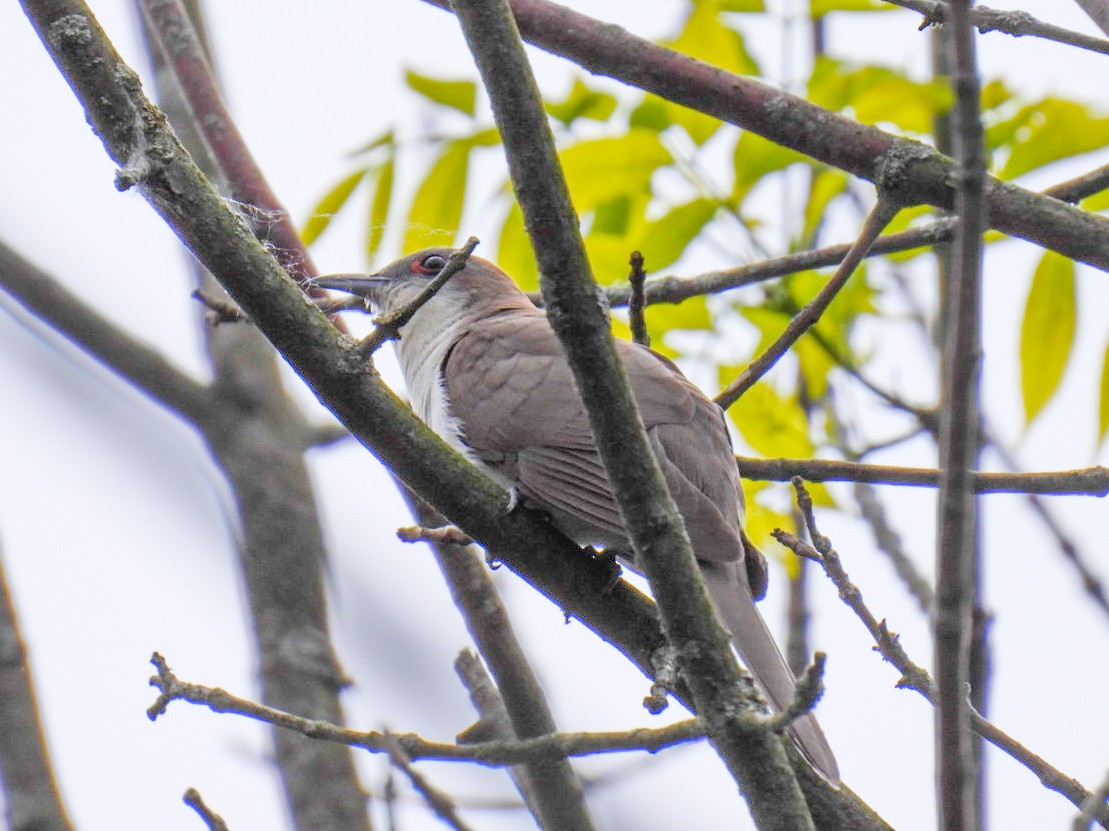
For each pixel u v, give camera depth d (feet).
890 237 32.04
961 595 19.99
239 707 23.72
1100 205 33.12
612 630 27.30
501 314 38.78
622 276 34.83
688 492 29.04
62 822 29.81
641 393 31.55
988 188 28.09
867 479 31.22
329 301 34.91
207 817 23.40
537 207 21.56
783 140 29.30
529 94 21.53
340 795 35.06
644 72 29.63
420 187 35.01
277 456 40.55
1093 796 20.74
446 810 22.70
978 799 23.30
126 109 24.02
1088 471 27.63
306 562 38.99
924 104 32.76
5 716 30.45
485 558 33.04
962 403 19.72
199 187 24.26
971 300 19.53
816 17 34.88
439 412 34.71
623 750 22.48
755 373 31.91
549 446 31.65
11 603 31.71
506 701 29.14
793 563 36.37
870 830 24.68
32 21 23.98
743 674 21.94
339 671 37.24
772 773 21.39
